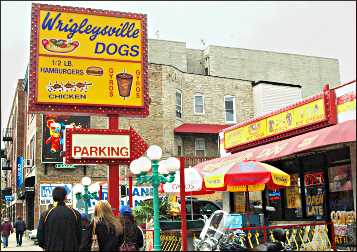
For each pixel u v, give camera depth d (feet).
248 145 51.52
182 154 108.78
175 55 134.51
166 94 106.22
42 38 47.70
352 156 38.70
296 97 120.88
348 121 35.91
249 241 34.53
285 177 36.06
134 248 28.76
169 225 46.52
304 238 37.58
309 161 44.75
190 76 114.01
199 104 113.91
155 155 30.01
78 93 47.80
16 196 139.64
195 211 57.98
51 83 47.19
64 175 99.25
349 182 39.60
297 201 46.47
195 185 40.88
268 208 50.75
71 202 94.53
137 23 50.88
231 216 38.45
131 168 31.60
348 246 38.99
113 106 48.62
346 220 39.52
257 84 118.83
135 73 49.88
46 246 24.57
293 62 147.23
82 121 100.48
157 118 104.47
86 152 46.37
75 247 24.77
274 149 41.04
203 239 36.11
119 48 49.83
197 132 107.45
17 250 72.18
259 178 34.09
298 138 38.88
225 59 137.69
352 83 37.35
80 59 48.44
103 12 50.01
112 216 25.59
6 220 83.92
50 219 24.68
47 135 98.32
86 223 35.42
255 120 50.44
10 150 186.09
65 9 48.88
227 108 116.67
